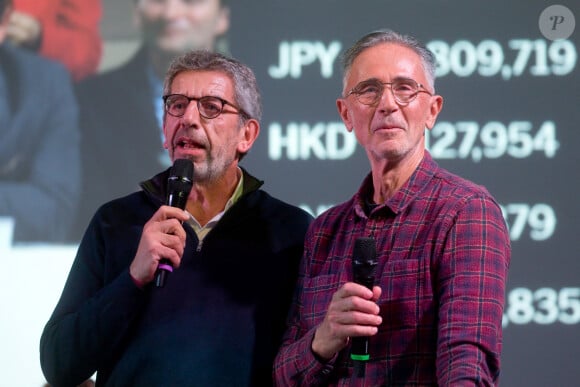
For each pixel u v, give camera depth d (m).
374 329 4.04
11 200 8.83
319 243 4.77
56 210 8.86
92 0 9.06
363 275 4.17
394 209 4.47
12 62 8.98
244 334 4.99
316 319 4.56
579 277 8.88
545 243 8.92
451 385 3.86
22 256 8.80
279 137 8.98
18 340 8.71
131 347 4.97
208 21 9.04
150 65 9.02
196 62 5.25
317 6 9.09
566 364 8.80
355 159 8.97
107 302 4.77
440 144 8.99
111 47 9.02
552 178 8.97
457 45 9.05
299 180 8.95
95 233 5.24
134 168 8.95
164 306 5.02
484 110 9.01
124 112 8.98
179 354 4.92
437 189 4.47
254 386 4.93
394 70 4.53
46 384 7.86
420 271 4.25
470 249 4.17
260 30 9.05
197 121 5.12
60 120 8.95
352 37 9.08
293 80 9.02
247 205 5.27
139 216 5.25
